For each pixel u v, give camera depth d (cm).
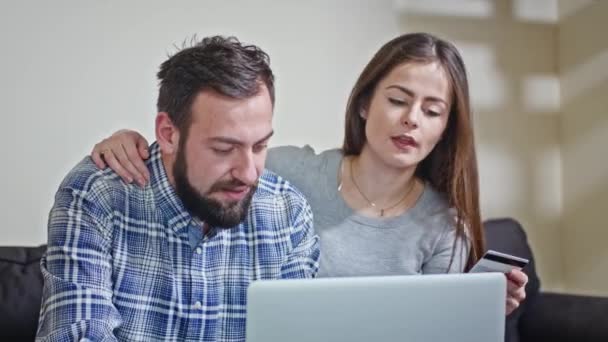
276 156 166
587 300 230
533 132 292
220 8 244
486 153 284
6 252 190
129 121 234
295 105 257
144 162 126
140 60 234
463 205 161
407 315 99
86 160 127
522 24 288
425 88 150
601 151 274
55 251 115
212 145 109
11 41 217
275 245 133
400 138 151
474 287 101
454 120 158
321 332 96
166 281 123
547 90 294
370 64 159
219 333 127
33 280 186
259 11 250
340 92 263
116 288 120
